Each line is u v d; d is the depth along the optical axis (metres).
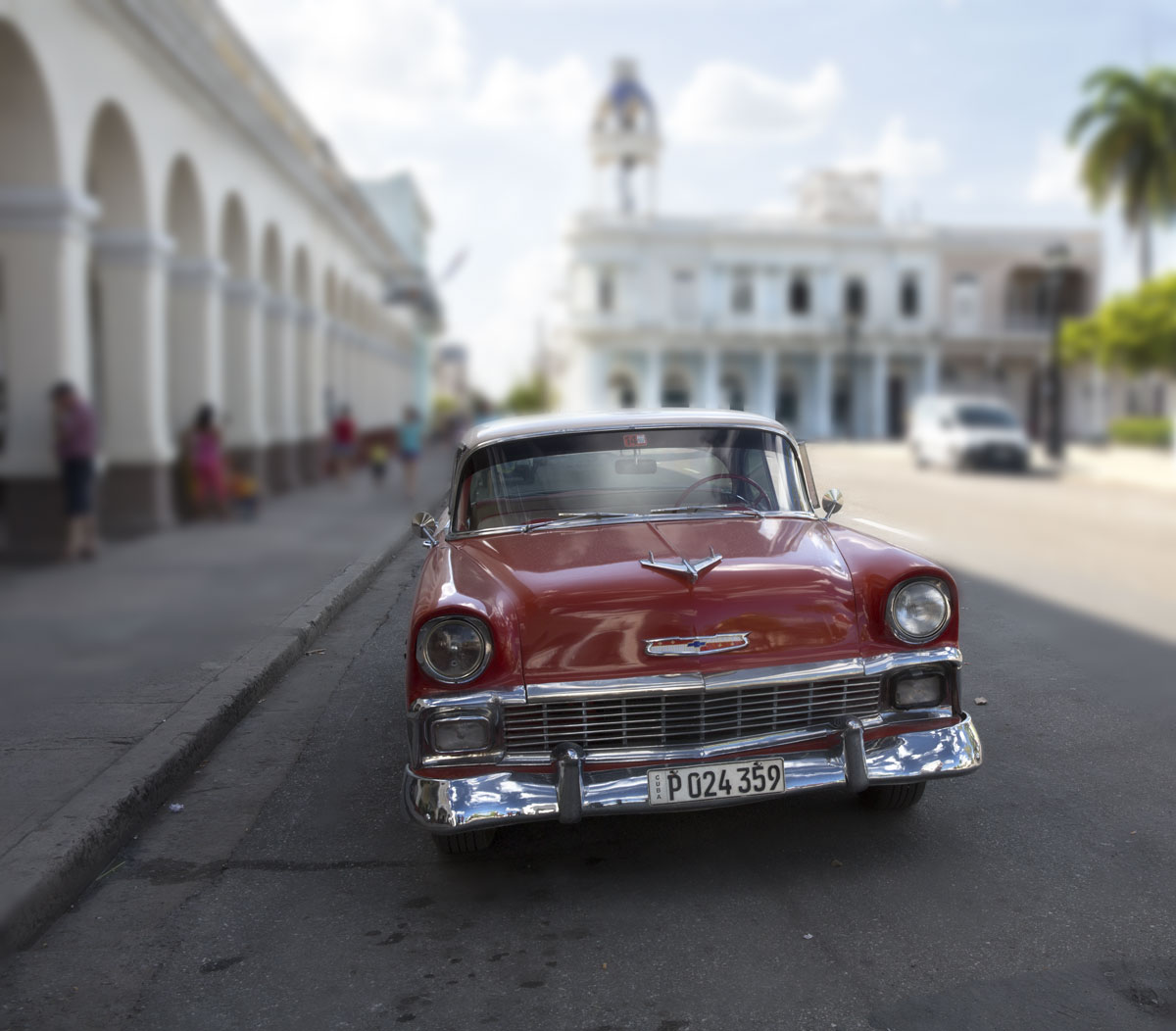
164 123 12.98
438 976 3.09
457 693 3.48
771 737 3.56
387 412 34.69
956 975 2.99
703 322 52.53
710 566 3.64
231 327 16.94
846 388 54.56
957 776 3.61
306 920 3.45
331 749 4.98
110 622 7.54
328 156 23.47
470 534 4.22
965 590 8.10
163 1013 2.95
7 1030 2.87
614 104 53.69
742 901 3.49
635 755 3.50
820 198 55.16
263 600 8.29
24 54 9.73
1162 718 5.15
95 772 4.43
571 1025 2.82
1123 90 37.50
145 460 12.69
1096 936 3.19
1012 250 54.09
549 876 3.72
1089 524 13.73
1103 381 51.09
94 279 16.75
